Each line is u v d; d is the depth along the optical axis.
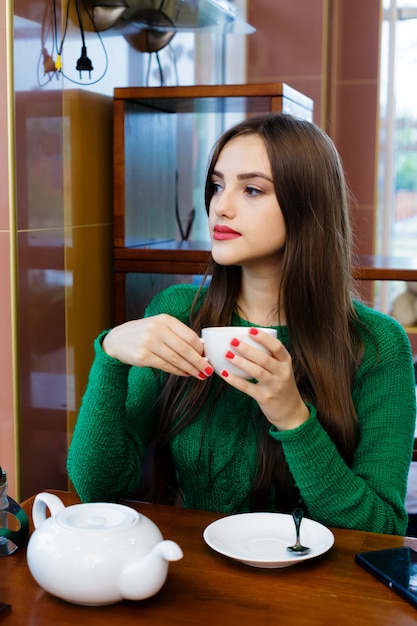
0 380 1.72
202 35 3.04
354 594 0.99
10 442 1.74
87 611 0.94
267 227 1.33
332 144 1.41
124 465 1.37
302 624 0.91
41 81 1.77
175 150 2.54
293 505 1.40
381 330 1.46
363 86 3.65
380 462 1.36
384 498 1.32
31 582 1.01
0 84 1.64
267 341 1.11
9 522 1.11
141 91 2.08
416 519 1.94
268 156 1.31
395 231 3.85
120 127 2.10
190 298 1.57
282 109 2.04
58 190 1.88
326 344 1.39
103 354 1.29
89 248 2.07
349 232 1.46
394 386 1.42
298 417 1.21
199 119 2.75
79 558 0.92
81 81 1.98
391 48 3.68
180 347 1.14
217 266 1.46
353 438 1.40
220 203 1.33
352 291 1.68
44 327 1.83
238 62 3.46
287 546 1.10
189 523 1.21
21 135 1.69
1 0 1.62
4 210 1.68
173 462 1.54
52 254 1.86
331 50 3.64
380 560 1.06
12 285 1.69
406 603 0.97
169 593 0.98
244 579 1.02
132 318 2.19
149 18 2.28
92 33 2.03
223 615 0.93
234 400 1.41
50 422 1.89
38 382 1.82
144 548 0.94
